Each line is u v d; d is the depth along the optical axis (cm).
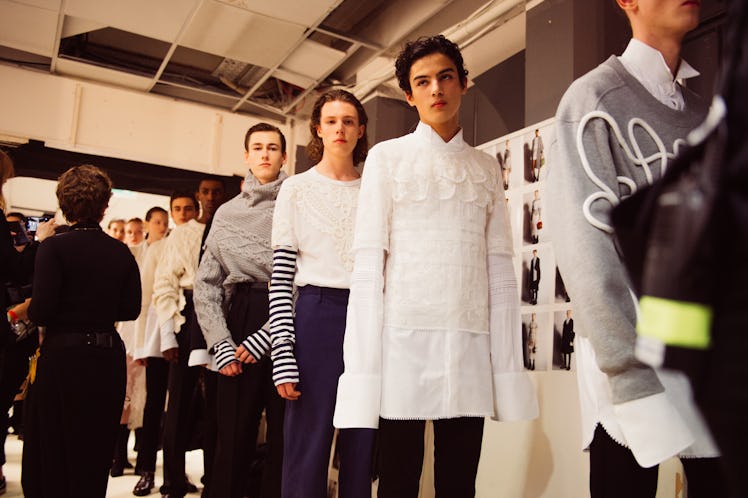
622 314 107
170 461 300
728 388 49
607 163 118
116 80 552
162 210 431
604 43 263
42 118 529
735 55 53
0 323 218
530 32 295
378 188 159
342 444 168
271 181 257
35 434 204
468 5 409
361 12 475
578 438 205
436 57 162
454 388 148
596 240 112
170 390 306
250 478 304
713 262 50
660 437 100
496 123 368
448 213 158
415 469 150
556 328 223
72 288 212
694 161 56
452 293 153
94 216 228
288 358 175
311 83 523
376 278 153
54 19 444
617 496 115
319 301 180
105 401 212
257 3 410
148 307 354
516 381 158
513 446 230
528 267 242
